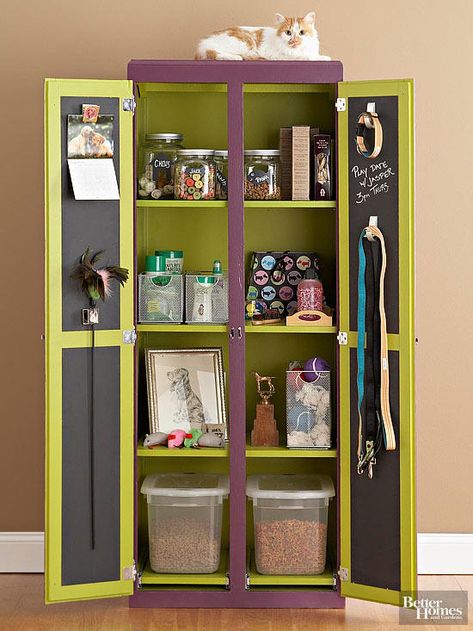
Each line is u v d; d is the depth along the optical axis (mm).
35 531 3869
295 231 3766
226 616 3402
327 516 3547
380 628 3301
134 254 3352
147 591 3461
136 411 3438
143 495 3789
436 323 3836
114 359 3355
